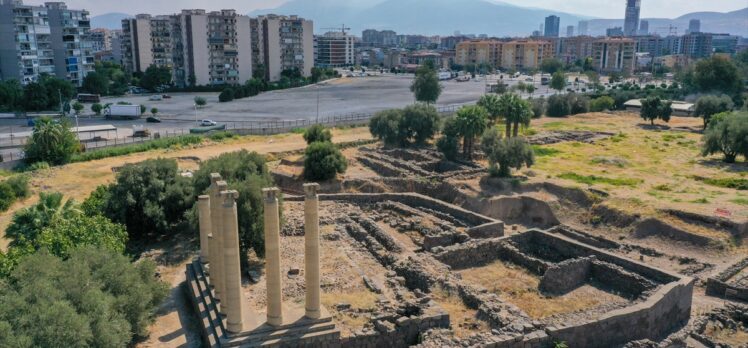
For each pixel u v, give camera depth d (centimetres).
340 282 4234
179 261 4950
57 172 8125
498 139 8500
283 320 3306
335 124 12531
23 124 13038
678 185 7544
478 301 3919
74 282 3100
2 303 2791
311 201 3170
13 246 4691
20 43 17362
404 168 8550
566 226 6600
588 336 3578
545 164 8812
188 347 3472
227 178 5656
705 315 4188
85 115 14500
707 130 10050
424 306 3738
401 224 5803
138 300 3503
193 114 14862
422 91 14488
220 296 3466
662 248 5850
